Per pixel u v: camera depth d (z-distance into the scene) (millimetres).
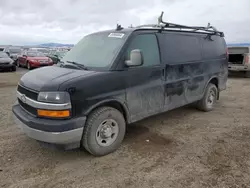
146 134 4371
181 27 4844
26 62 18078
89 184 2826
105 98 3387
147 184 2812
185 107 6246
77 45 4617
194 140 4086
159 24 4484
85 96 3158
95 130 3357
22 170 3131
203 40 5477
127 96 3695
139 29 3975
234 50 12266
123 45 3699
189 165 3238
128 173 3057
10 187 2760
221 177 2941
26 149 3723
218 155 3518
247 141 4023
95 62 3744
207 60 5512
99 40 4180
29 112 3303
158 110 4316
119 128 3664
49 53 20219
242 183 2814
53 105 2977
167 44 4438
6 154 3553
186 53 4879
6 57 16516
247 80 11430
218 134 4355
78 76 3232
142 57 3549
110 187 2760
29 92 3244
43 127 2980
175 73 4555
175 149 3734
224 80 6359
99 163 3324
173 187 2752
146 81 3969
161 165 3250
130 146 3854
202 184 2805
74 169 3166
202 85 5438
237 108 6219
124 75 3619
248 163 3271
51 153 3607
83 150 3719
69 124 3012
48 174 3045
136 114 3924
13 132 4391
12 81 11141
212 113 5754
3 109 5949
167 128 4688
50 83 3072
